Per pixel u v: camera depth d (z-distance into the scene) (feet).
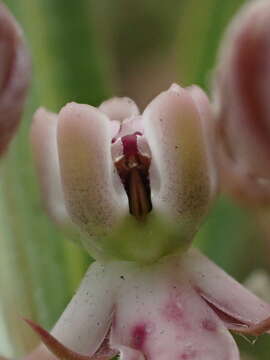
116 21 0.27
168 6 0.27
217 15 0.15
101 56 0.15
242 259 0.18
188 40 0.15
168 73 0.27
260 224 0.17
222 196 0.15
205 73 0.15
